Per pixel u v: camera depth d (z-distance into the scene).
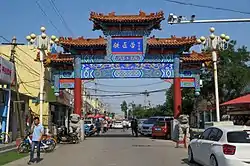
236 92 39.75
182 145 27.41
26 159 18.97
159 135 35.84
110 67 33.56
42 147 22.36
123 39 33.53
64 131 29.72
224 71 39.25
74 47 32.94
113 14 33.00
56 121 46.47
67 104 49.00
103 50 33.41
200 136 15.91
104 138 36.81
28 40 28.97
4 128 27.34
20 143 22.00
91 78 33.47
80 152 22.45
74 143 29.33
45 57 31.45
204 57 33.44
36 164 17.08
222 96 40.41
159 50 33.50
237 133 13.25
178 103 33.25
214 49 28.70
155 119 42.66
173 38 33.16
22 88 38.12
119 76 33.44
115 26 33.34
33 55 38.50
